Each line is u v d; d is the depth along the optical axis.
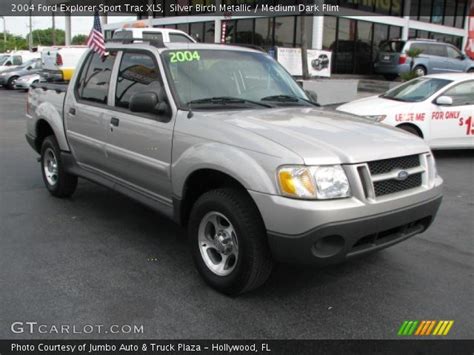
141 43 4.82
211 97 4.36
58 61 20.55
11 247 4.63
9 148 9.60
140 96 4.10
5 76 25.12
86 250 4.61
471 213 6.05
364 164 3.39
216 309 3.60
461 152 10.15
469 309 3.69
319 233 3.21
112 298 3.71
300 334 3.32
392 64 22.05
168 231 5.17
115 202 6.14
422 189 3.78
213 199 3.69
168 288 3.90
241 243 3.52
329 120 4.12
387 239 3.65
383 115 8.76
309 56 18.00
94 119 5.09
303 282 4.07
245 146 3.51
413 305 3.73
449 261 4.56
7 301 3.63
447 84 9.26
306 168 3.24
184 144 3.95
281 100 4.74
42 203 6.04
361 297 3.84
